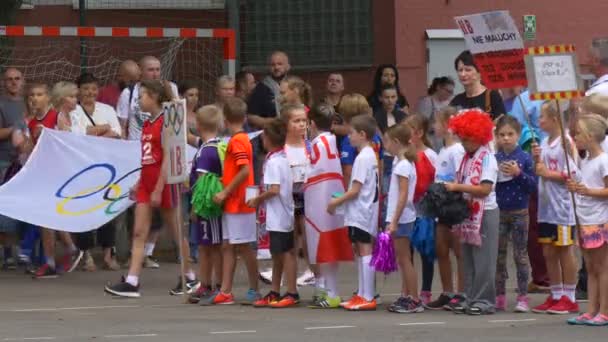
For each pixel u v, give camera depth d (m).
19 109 26.27
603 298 18.61
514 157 20.31
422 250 20.73
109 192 25.22
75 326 18.64
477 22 21.08
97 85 26.47
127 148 25.47
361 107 21.56
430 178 20.45
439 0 33.31
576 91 19.50
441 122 20.38
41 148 25.03
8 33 27.06
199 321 19.19
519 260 20.41
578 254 23.97
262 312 20.34
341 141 23.12
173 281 24.67
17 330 18.20
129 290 22.48
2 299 22.27
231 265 21.44
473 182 19.48
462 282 20.52
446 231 20.53
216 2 35.03
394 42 33.34
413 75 33.34
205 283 21.72
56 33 27.45
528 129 22.73
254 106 26.92
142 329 18.27
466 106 22.56
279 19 34.47
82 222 24.73
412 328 18.30
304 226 21.72
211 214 21.19
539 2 33.78
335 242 20.75
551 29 33.91
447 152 20.17
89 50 33.00
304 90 22.27
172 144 21.30
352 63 34.03
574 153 20.09
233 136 21.16
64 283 24.38
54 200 24.84
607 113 19.86
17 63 32.56
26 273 25.88
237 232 21.02
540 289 22.83
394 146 20.17
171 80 32.59
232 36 29.22
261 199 20.80
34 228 25.73
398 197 20.06
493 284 19.95
